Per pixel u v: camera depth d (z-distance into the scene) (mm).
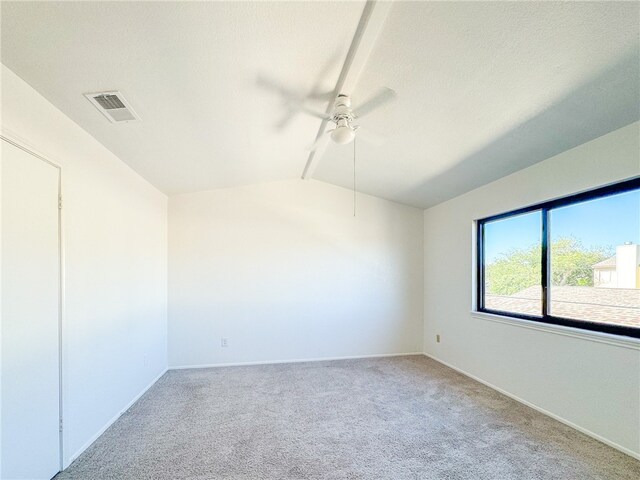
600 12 1370
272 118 2463
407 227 4652
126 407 2791
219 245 4113
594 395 2301
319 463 2014
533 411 2730
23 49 1450
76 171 2133
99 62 1583
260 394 3098
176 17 1375
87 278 2238
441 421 2547
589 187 2375
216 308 4059
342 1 1403
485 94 2023
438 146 2834
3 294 1544
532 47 1603
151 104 2018
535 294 2920
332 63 1827
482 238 3664
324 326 4324
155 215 3629
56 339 1912
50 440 1847
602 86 1798
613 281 2291
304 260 4309
